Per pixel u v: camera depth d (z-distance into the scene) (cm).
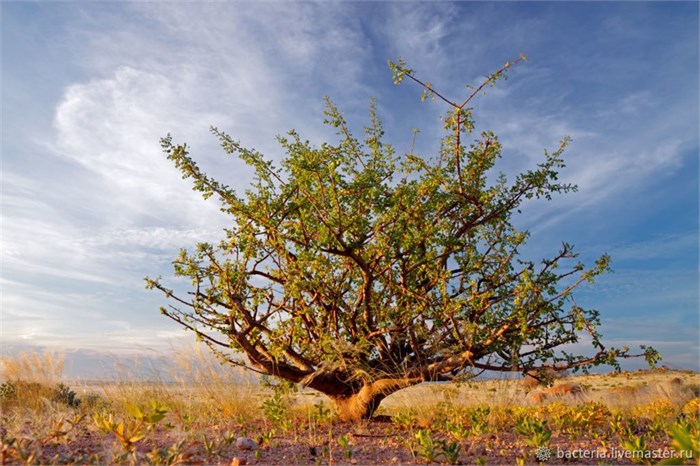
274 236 709
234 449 506
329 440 554
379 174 765
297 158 702
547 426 612
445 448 446
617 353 664
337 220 662
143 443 504
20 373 873
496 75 595
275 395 713
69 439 520
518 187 740
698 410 815
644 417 775
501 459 459
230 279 685
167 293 701
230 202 714
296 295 679
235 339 725
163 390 769
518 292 675
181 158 710
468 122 647
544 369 706
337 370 757
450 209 756
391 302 745
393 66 616
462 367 686
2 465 391
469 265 746
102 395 805
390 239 671
